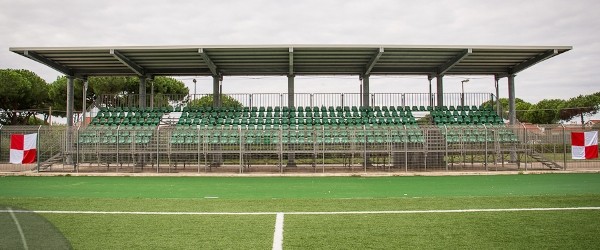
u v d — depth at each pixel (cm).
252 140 1741
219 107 2161
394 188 1188
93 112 2191
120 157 1786
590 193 1019
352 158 1745
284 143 1734
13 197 989
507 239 582
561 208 812
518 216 739
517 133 1762
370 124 2034
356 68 2169
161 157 1778
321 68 2147
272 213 775
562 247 541
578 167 1814
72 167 1800
